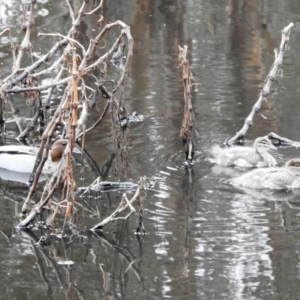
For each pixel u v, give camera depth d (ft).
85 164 50.08
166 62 75.15
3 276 34.27
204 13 96.94
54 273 34.53
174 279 33.68
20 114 61.57
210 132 56.49
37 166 46.85
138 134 55.52
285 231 38.93
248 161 50.42
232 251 36.58
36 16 92.38
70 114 39.04
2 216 42.04
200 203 43.24
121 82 50.96
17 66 52.54
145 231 39.29
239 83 68.03
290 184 45.85
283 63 74.74
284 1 102.78
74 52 46.47
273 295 32.07
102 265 35.37
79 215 41.73
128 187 45.98
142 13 96.37
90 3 99.76
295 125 57.72
